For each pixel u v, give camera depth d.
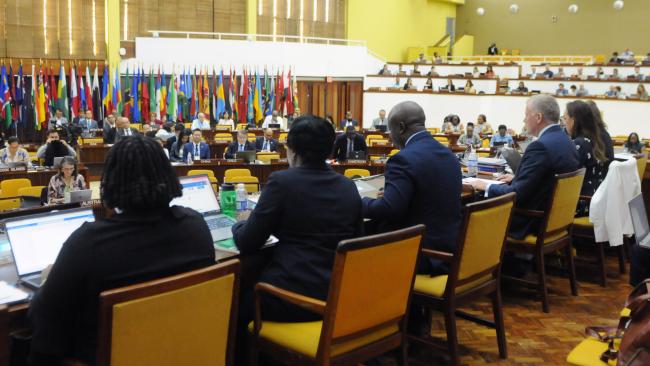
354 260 2.26
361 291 2.35
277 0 22.59
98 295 1.81
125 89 18.06
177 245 1.95
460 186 3.30
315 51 21.05
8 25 17.31
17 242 2.38
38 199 4.69
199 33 18.89
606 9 26.88
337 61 21.50
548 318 4.11
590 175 4.88
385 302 2.48
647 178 5.71
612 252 5.77
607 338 2.56
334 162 9.86
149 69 18.42
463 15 30.34
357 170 8.09
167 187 1.91
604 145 4.88
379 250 2.33
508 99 18.83
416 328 3.67
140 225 1.88
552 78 19.19
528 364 3.40
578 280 4.95
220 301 2.00
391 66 22.94
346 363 2.44
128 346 1.77
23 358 2.12
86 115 15.55
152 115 16.94
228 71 19.38
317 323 2.58
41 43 17.77
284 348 2.48
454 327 3.09
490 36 29.69
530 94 18.56
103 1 18.30
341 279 2.25
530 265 5.18
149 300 1.79
